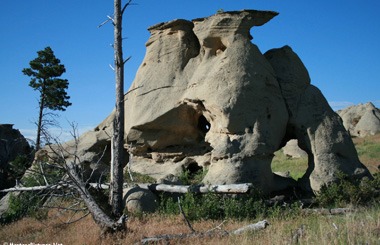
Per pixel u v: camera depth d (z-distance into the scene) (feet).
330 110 61.26
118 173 45.73
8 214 60.39
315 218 41.55
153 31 71.92
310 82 64.85
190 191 50.01
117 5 46.52
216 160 56.13
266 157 56.03
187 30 69.10
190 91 62.49
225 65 58.90
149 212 48.85
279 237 31.94
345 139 58.34
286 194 57.36
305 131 59.36
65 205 57.00
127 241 37.40
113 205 45.27
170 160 68.49
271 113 58.29
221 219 45.09
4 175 89.92
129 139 69.26
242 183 49.80
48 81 121.39
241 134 56.39
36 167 68.33
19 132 110.83
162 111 65.16
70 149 75.46
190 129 67.31
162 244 35.42
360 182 54.60
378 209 42.24
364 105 199.72
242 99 56.95
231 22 61.00
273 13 61.82
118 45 46.42
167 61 68.23
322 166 55.88
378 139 151.23
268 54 66.49
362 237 29.45
